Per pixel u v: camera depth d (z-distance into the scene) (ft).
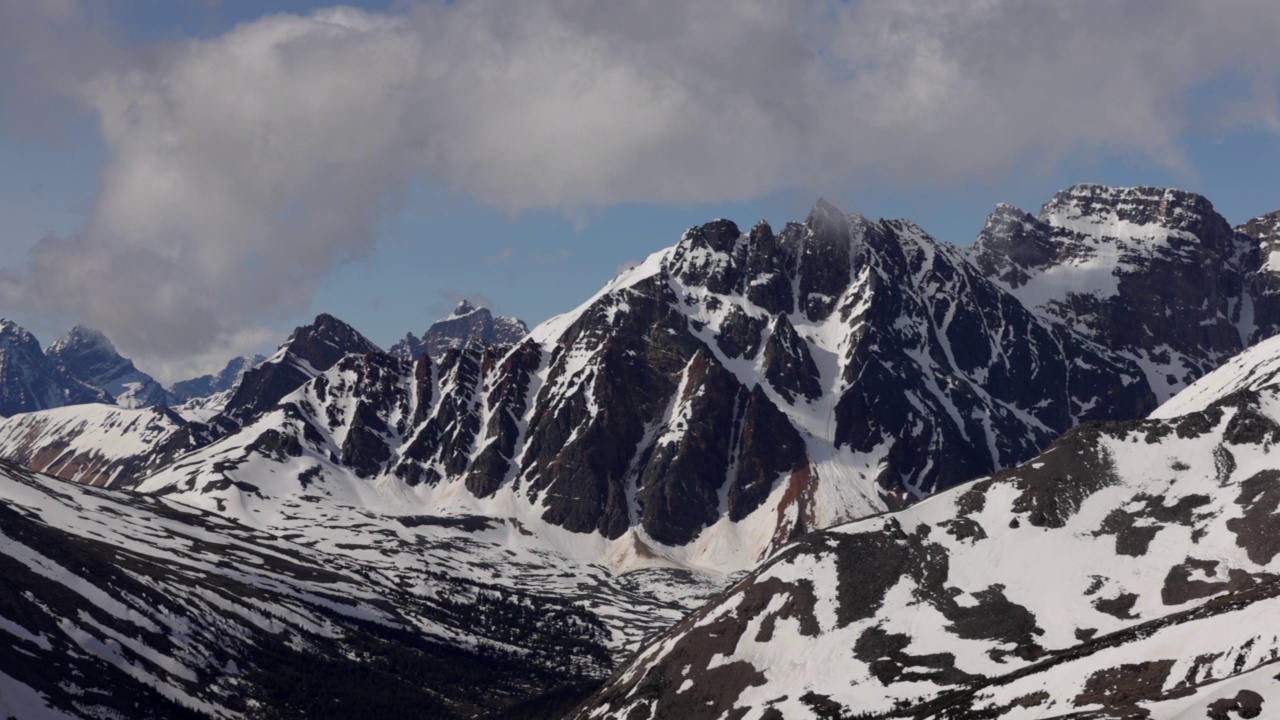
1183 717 653.71
